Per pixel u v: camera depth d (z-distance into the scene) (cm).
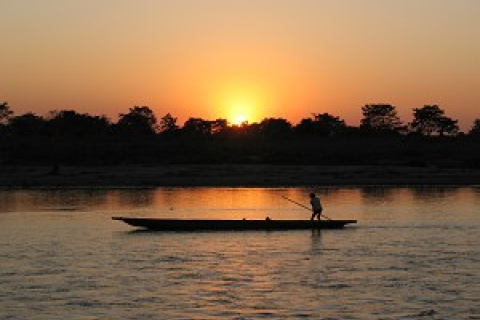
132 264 3778
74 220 5919
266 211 6844
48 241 4631
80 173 12062
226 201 7994
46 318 2680
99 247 4375
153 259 3944
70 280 3341
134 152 15850
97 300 2952
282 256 4053
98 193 9256
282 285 3241
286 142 18625
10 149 15600
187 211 6819
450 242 4606
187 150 16288
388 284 3253
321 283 3284
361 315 2733
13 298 2977
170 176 11712
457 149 17162
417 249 4300
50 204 7512
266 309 2820
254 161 14588
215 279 3381
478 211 6725
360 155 15900
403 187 10456
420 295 3034
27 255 4059
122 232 5091
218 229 5175
